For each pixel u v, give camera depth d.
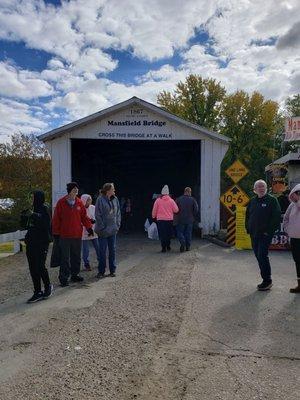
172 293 7.57
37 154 32.38
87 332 5.58
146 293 7.61
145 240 17.22
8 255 14.00
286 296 7.31
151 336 5.39
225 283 8.38
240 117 54.03
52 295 7.68
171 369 4.42
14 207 30.14
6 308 6.94
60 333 5.57
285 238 13.39
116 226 9.41
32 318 6.29
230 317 6.13
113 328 5.72
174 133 18.22
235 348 4.98
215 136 17.97
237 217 13.75
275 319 6.03
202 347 5.01
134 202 34.22
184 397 3.84
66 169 18.08
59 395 3.90
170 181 34.41
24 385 4.11
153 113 18.12
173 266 10.46
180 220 13.28
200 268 10.12
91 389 4.00
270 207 7.63
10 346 5.16
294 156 24.05
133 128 18.20
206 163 18.22
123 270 10.12
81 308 6.73
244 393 3.90
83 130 18.11
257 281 8.58
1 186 31.28
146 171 34.56
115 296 7.45
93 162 25.77
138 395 3.88
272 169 25.02
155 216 13.41
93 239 10.15
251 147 54.69
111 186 9.37
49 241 7.46
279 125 56.09
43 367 4.52
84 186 23.33
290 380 4.16
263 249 7.70
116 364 4.56
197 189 21.94
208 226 18.14
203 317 6.14
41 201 7.43
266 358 4.68
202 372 4.34
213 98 53.25
